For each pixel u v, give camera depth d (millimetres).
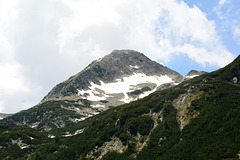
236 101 87312
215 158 67375
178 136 86688
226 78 109562
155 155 82938
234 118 79250
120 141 102375
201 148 74250
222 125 79500
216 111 86812
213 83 107875
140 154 87312
